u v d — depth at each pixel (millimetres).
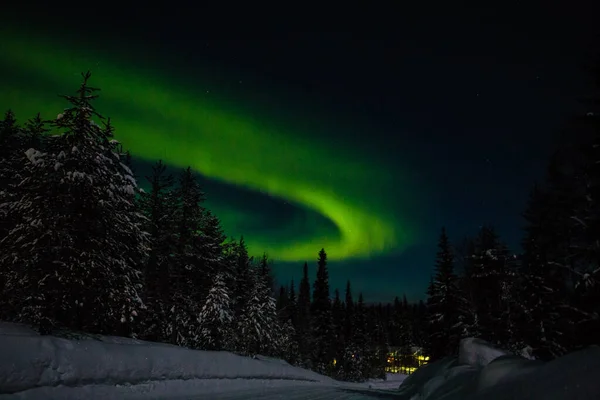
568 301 19266
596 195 17219
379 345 83750
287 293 75125
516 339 25234
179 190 29234
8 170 19031
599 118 16609
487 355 12516
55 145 16078
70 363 10508
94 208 16141
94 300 16828
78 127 16328
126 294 18359
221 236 33125
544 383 4957
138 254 21016
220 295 30047
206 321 29422
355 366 61344
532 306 24281
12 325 13828
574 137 17641
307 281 76625
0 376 8734
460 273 30734
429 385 12852
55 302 14539
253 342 38531
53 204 15156
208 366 17547
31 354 9648
